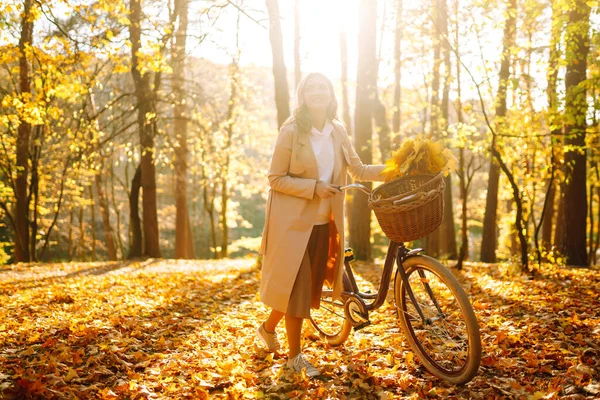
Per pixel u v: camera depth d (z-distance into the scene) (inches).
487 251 553.0
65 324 192.5
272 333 156.9
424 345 145.6
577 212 428.1
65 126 759.1
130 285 346.6
